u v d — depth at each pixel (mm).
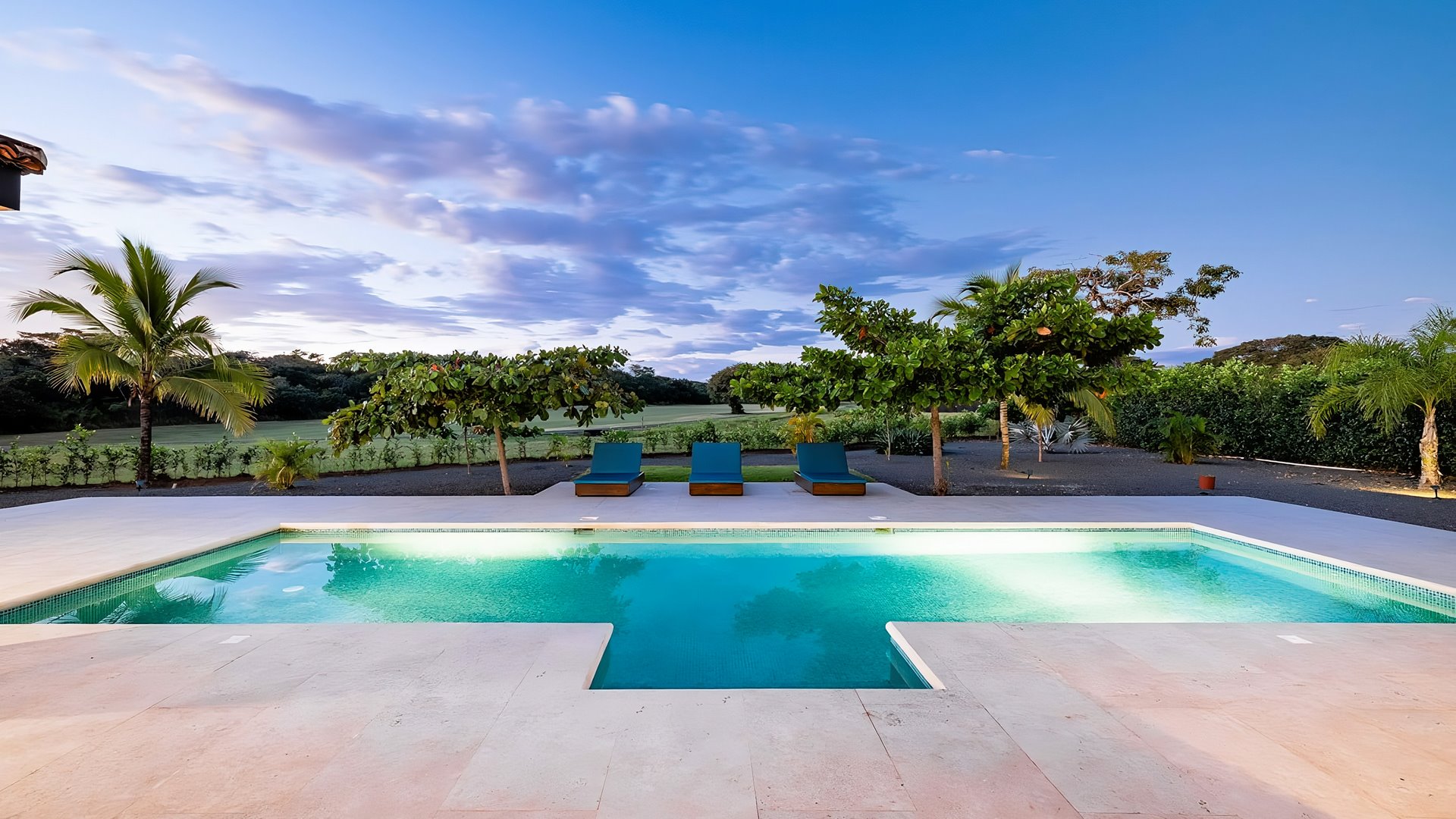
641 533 7797
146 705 3031
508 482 10578
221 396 12609
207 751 2600
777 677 4008
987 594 5781
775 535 7762
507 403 9680
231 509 8922
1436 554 6238
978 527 7801
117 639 3953
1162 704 3057
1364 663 3592
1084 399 15609
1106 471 13852
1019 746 2652
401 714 2934
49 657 3652
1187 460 15172
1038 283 10125
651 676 4004
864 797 2270
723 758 2543
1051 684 3301
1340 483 11812
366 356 10305
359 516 8336
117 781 2371
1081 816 2158
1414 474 12492
